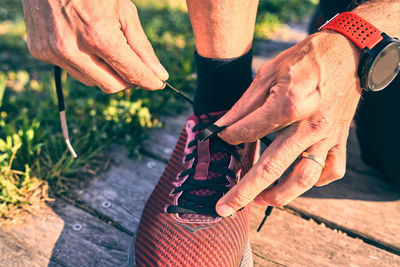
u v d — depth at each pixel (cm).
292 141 75
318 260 115
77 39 77
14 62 270
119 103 185
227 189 105
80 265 111
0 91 188
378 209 137
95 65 83
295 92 72
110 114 180
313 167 77
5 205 131
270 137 179
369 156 153
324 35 79
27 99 203
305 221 132
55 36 77
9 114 194
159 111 203
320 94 73
